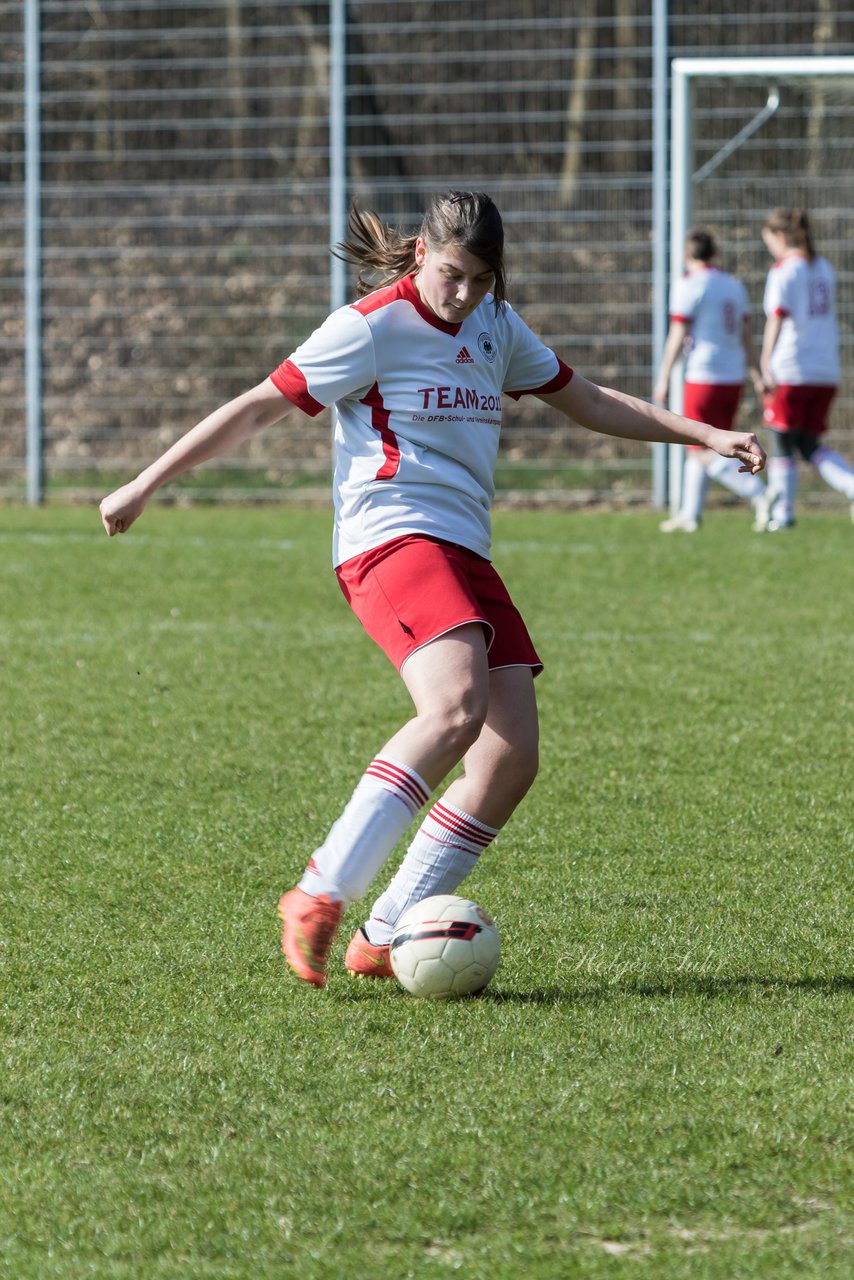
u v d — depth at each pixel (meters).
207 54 72.00
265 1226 8.97
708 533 47.97
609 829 17.95
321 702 25.11
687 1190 9.30
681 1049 11.53
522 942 14.09
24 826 18.05
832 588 36.78
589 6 70.12
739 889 15.72
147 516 55.06
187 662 28.50
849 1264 8.54
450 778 21.27
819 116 57.44
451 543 12.56
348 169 71.94
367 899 15.60
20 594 36.50
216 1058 11.40
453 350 12.55
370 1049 11.56
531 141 70.94
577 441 62.66
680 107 50.09
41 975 13.23
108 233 68.50
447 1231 8.91
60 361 67.31
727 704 24.84
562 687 26.14
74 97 61.84
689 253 45.81
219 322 66.50
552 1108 10.46
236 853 17.05
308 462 61.59
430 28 65.44
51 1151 9.92
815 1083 10.86
